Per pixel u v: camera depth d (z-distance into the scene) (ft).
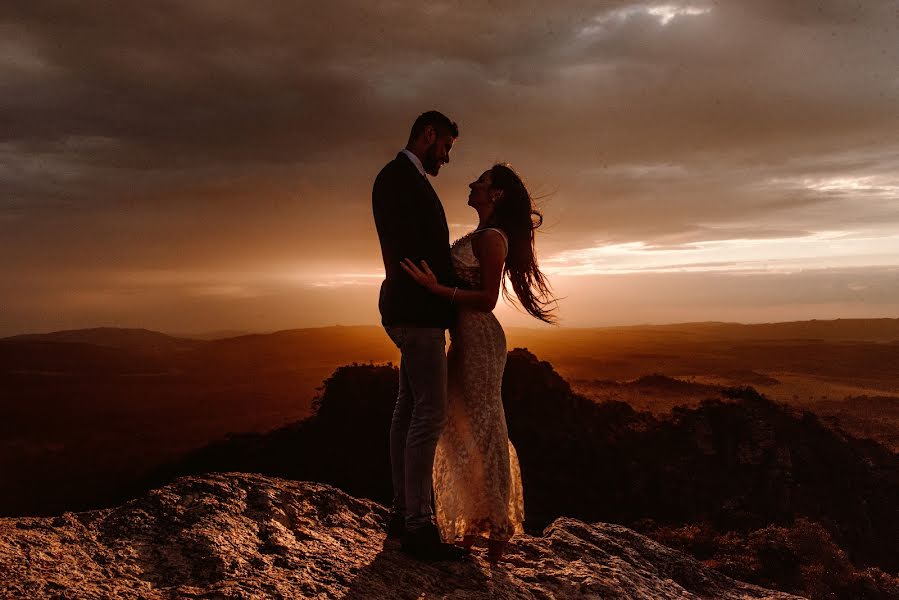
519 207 10.27
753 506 213.25
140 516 8.86
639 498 220.64
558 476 232.94
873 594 126.11
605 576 10.81
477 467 9.77
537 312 10.61
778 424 235.61
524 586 9.50
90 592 6.58
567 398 277.44
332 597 7.53
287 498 10.63
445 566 9.44
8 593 6.21
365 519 10.96
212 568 7.66
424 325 9.42
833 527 201.26
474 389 9.89
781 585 127.95
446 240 9.80
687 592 12.20
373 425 280.72
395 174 9.64
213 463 298.56
